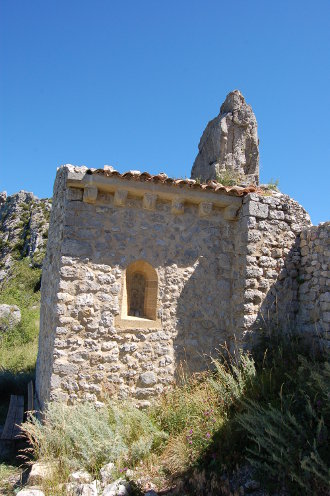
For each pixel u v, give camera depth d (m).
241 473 4.81
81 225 7.23
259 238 7.70
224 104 11.81
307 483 4.13
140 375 7.20
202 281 7.86
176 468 5.30
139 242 7.55
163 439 6.11
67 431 5.93
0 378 10.61
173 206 7.72
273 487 4.41
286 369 6.56
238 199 8.02
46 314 8.48
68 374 6.82
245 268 7.58
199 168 11.82
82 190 7.32
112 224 7.43
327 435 4.55
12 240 55.22
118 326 7.18
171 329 7.52
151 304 7.59
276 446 4.46
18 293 25.56
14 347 15.26
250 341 7.37
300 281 7.87
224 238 8.11
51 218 9.54
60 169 8.47
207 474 4.96
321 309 7.17
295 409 5.20
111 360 7.06
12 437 6.98
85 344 6.97
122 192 7.30
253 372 6.58
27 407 8.95
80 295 7.05
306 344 7.36
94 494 4.88
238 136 11.16
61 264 7.04
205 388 6.98
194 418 6.19
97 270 7.22
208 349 7.70
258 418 4.95
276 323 7.61
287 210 8.02
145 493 4.86
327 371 5.25
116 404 6.81
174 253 7.77
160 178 7.36
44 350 8.27
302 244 7.96
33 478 5.36
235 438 5.31
